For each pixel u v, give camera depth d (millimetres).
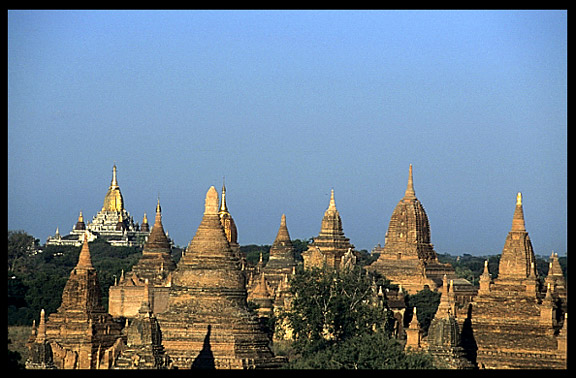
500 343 199625
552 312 199000
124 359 174250
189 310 192625
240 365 185875
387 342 180375
